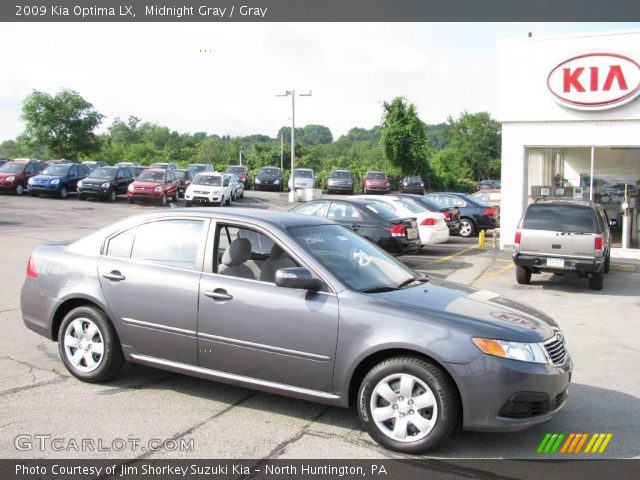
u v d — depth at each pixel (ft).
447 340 14.05
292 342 15.39
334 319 14.99
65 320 18.52
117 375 18.70
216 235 17.19
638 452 14.65
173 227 17.89
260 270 16.49
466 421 13.88
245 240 16.96
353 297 15.19
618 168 53.52
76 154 193.26
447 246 61.41
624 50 50.78
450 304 15.53
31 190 101.55
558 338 15.40
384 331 14.49
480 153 298.15
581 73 52.54
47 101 188.85
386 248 43.32
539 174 56.70
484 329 14.26
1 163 131.85
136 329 17.44
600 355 23.26
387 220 43.62
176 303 16.81
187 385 18.38
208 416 16.10
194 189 97.60
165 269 17.31
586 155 54.60
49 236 56.34
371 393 14.62
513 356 13.97
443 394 13.96
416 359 14.34
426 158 188.85
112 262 18.12
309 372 15.28
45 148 191.93
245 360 16.02
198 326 16.52
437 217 52.34
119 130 435.94
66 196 105.29
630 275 44.55
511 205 57.21
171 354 17.07
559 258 37.63
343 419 16.16
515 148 56.49
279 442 14.67
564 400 15.21
